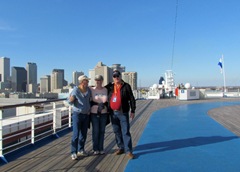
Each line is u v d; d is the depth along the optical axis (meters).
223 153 6.64
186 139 8.31
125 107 6.22
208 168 5.49
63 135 9.03
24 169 5.39
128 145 6.25
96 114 6.38
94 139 6.45
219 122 11.91
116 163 5.82
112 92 6.30
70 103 6.05
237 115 14.50
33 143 7.38
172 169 5.43
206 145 7.50
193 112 16.16
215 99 29.19
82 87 6.11
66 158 6.20
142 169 5.43
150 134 9.16
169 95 33.84
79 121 6.11
